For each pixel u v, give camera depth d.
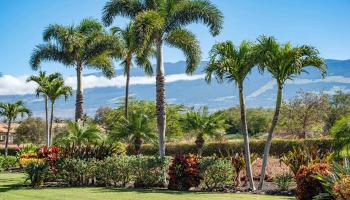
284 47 15.82
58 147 20.56
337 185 9.06
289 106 42.44
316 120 41.53
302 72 16.12
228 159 18.20
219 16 21.12
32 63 31.94
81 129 22.88
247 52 16.39
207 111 28.05
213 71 16.52
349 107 47.19
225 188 16.09
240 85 16.72
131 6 22.67
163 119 20.81
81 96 31.73
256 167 20.72
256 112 64.75
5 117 48.62
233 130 63.62
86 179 17.91
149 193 14.62
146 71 31.25
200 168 15.95
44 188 16.64
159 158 17.14
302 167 12.24
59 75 36.91
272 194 14.70
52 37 31.39
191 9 21.06
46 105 37.53
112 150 19.72
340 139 16.39
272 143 30.39
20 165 27.91
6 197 13.68
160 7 21.52
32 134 65.75
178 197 13.40
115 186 17.34
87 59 31.61
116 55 31.91
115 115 51.72
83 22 32.69
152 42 22.34
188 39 21.98
